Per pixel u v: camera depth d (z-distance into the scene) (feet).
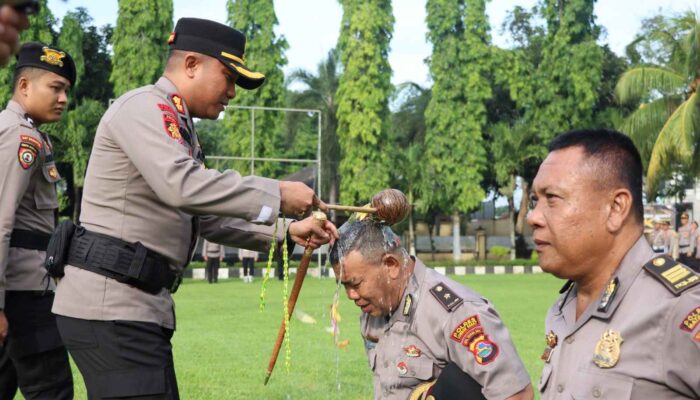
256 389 21.24
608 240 7.93
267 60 113.29
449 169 112.16
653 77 73.15
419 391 10.58
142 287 11.59
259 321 37.40
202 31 11.98
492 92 120.67
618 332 7.66
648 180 71.77
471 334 10.36
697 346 7.26
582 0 109.40
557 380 8.07
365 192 112.37
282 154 133.49
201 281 76.79
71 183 113.80
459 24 112.57
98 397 11.54
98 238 11.51
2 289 14.12
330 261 11.42
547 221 8.02
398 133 127.65
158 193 11.01
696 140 69.21
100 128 11.62
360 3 110.73
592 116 116.06
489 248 123.65
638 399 7.48
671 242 74.43
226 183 11.00
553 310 8.64
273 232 12.59
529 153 111.75
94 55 117.60
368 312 11.11
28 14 5.54
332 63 122.21
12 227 14.26
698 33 66.39
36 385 15.28
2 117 14.92
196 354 27.20
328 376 23.15
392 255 10.83
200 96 12.02
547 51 112.47
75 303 11.49
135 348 11.44
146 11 107.45
